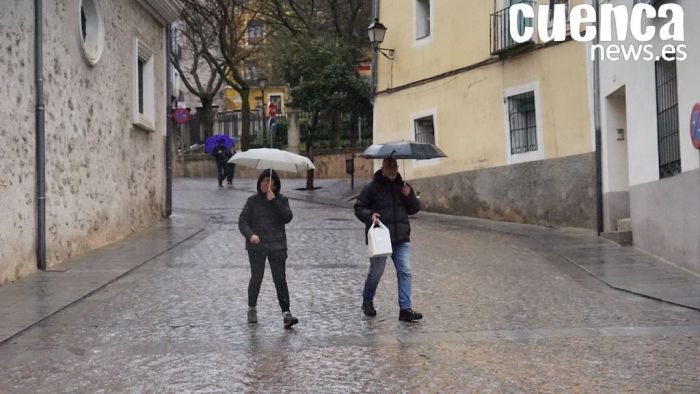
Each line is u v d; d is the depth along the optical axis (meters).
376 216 8.55
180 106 42.88
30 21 11.47
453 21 21.20
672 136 12.36
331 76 29.14
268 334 8.03
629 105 14.23
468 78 20.62
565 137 17.36
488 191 19.91
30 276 11.21
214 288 10.48
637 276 11.27
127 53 16.05
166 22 18.81
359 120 37.03
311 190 28.59
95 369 6.77
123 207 15.74
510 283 10.93
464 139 20.80
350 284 10.80
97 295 10.05
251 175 38.47
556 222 17.66
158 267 12.17
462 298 9.88
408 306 8.61
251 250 8.46
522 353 7.23
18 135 11.05
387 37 23.88
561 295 10.12
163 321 8.60
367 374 6.56
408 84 22.98
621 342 7.62
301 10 35.97
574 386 6.20
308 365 6.85
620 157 15.75
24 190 11.23
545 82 17.91
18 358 7.14
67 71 12.80
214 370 6.71
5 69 10.64
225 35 39.97
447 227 17.98
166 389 6.19
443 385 6.24
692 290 10.19
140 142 17.06
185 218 19.20
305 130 36.44
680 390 6.08
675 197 12.06
